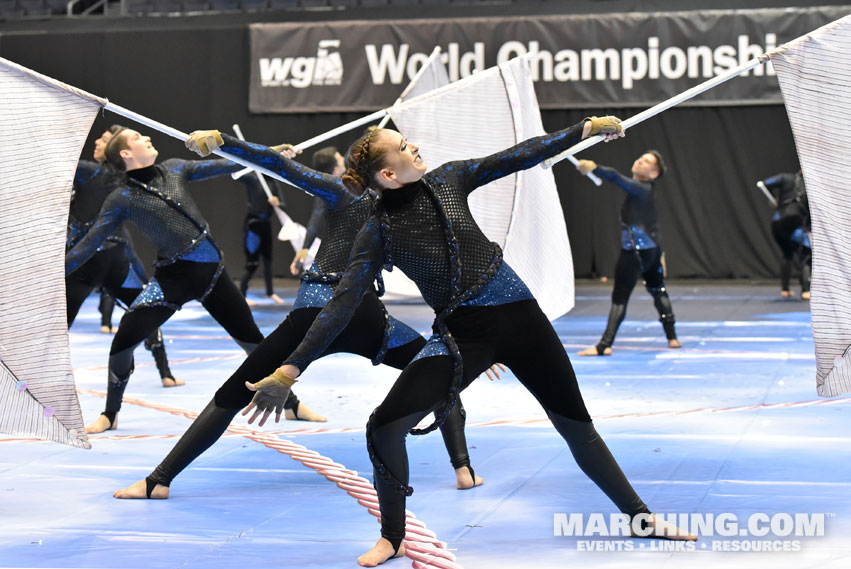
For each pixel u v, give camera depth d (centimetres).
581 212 1745
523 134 573
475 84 572
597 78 1662
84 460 512
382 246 338
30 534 384
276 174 422
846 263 381
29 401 405
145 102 1822
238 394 440
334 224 446
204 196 1853
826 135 385
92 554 358
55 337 409
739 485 438
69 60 1830
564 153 377
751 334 1017
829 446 510
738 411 612
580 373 780
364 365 849
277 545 368
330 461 504
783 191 1380
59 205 413
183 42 1808
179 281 555
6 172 407
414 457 511
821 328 383
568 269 564
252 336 573
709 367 799
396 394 335
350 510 416
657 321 1157
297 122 1773
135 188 543
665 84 1650
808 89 387
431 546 362
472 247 341
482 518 399
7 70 408
